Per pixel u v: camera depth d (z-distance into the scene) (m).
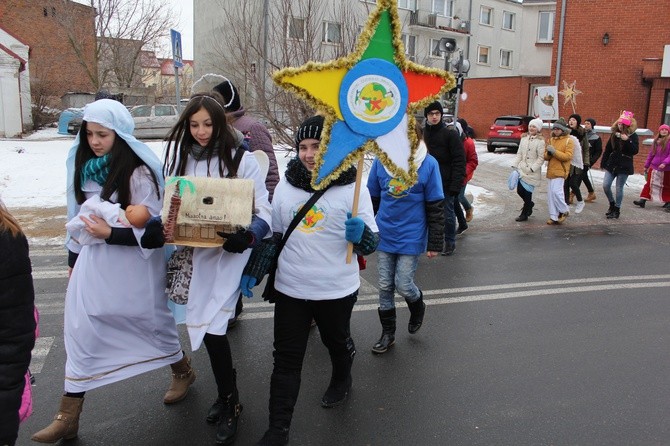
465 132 9.27
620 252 7.84
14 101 21.91
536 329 4.92
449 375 4.04
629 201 12.26
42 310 5.16
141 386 3.81
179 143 3.11
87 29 25.83
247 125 4.43
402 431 3.34
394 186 4.21
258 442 3.04
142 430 3.30
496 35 40.09
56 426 3.10
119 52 26.39
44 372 4.01
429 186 4.27
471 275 6.58
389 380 3.96
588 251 7.88
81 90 30.73
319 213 3.12
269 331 4.77
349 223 3.05
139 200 3.07
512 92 28.06
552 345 4.59
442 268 6.89
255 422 3.40
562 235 8.95
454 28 37.31
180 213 2.83
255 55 12.19
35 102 26.91
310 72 2.86
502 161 19.52
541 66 31.02
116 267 3.04
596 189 13.73
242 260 3.09
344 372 3.58
